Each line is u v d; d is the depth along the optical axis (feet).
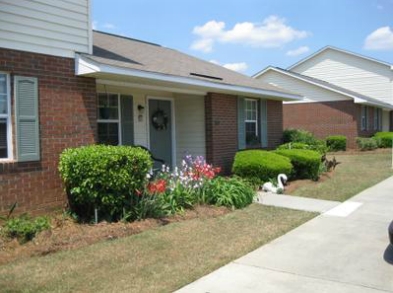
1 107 22.77
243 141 46.70
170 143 43.80
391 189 37.78
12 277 15.81
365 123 91.56
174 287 15.07
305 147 51.70
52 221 23.26
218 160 42.52
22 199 23.13
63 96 25.35
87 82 26.91
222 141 43.32
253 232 22.66
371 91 105.81
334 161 51.44
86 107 26.76
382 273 16.62
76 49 26.20
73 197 24.58
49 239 20.10
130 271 16.57
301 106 88.22
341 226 24.27
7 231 19.94
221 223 24.50
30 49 23.56
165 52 46.98
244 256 18.65
